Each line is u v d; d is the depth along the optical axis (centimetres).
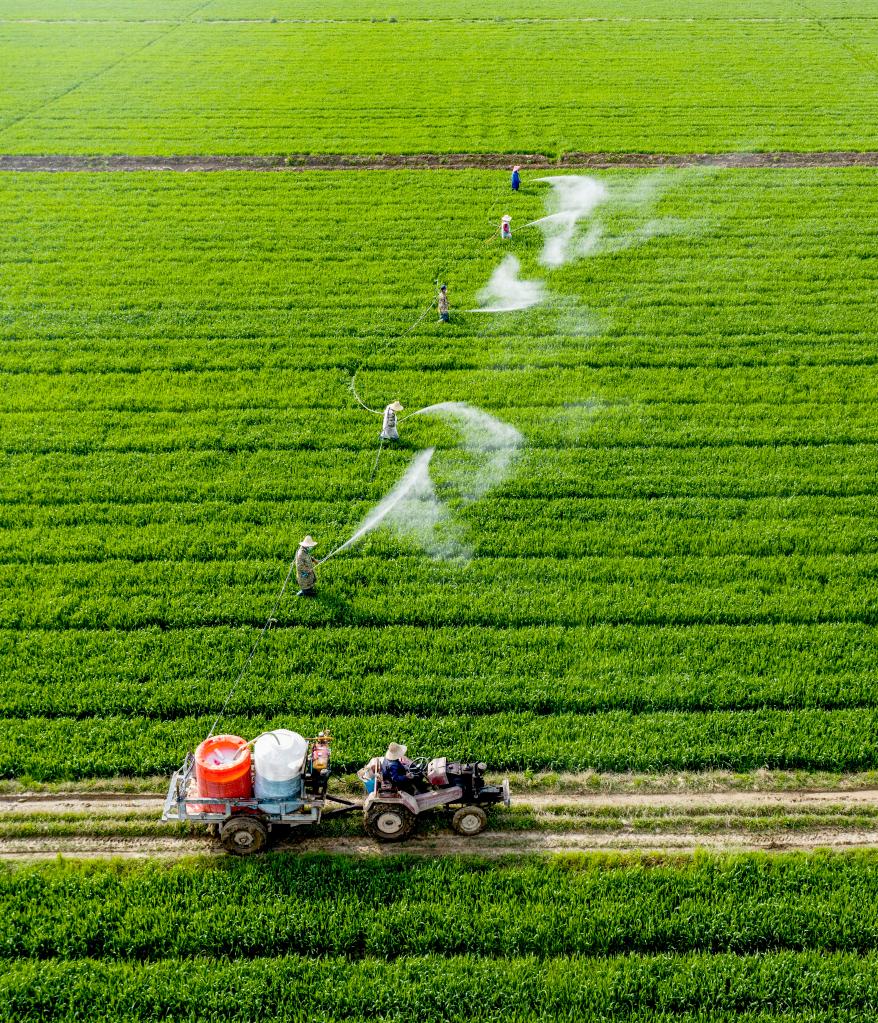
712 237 3356
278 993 1148
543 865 1325
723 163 4000
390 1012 1129
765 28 6044
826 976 1167
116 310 2909
